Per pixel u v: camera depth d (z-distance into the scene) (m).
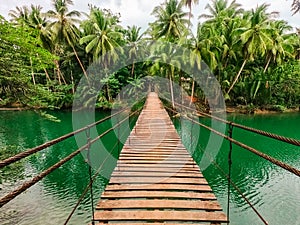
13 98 8.45
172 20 19.16
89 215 5.06
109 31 19.50
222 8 20.47
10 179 6.80
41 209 5.29
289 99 21.80
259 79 19.92
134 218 2.25
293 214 5.09
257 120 17.72
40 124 15.23
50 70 22.27
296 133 13.66
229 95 20.97
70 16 18.94
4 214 5.10
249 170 7.50
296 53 23.69
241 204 5.52
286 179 6.85
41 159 8.50
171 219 2.25
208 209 2.43
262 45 16.97
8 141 10.41
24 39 7.28
